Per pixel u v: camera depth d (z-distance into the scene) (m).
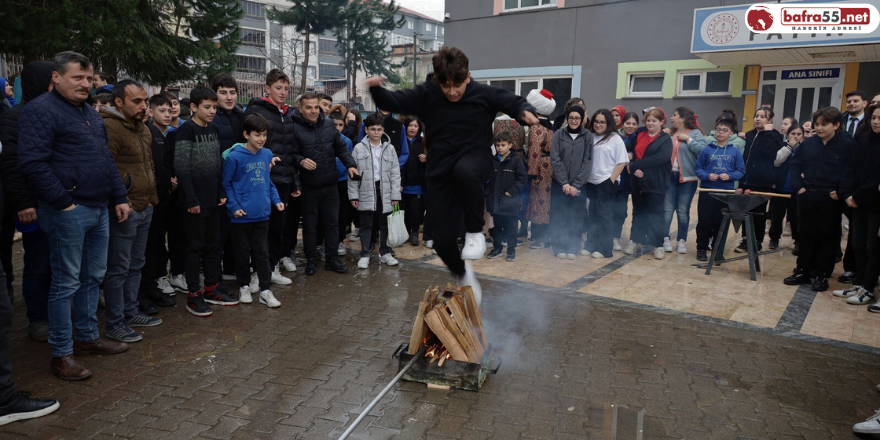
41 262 3.77
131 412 2.97
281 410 3.01
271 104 5.13
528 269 6.07
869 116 4.68
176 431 2.79
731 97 11.81
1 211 3.14
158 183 4.34
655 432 2.80
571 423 2.91
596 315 4.60
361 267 6.00
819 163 5.15
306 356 3.72
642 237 6.79
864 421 2.90
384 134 6.00
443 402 3.12
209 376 3.40
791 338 4.11
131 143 3.77
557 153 6.28
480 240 3.28
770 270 6.05
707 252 6.82
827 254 5.27
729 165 6.26
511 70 14.23
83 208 3.26
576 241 6.52
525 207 7.36
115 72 12.47
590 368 3.59
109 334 3.87
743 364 3.66
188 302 4.52
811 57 10.42
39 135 3.04
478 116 3.15
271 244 5.35
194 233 4.40
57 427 2.81
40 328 3.90
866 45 9.20
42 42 10.46
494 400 3.15
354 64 29.11
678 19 11.84
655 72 12.48
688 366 3.62
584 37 13.07
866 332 4.24
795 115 11.38
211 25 15.05
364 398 3.15
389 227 5.94
